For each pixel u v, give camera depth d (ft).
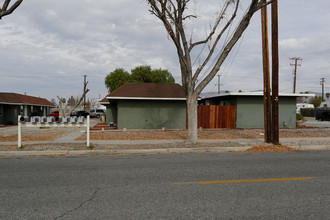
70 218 12.18
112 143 39.19
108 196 15.34
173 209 13.26
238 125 67.72
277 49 38.04
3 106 93.35
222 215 12.50
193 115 38.75
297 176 20.26
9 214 12.69
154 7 34.71
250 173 21.30
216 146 36.65
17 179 19.47
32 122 35.09
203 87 38.24
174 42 37.14
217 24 35.94
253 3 33.50
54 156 31.07
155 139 44.47
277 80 38.40
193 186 17.40
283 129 63.52
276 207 13.58
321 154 32.14
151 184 17.93
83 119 35.91
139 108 65.21
